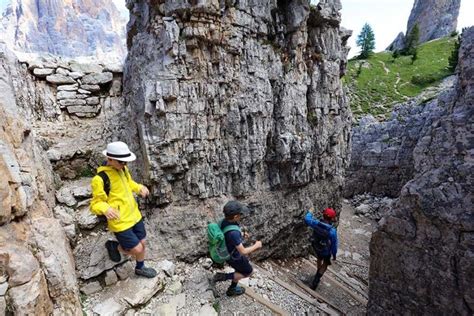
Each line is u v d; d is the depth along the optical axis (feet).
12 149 12.69
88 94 25.18
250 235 22.70
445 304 16.38
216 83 19.29
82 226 17.52
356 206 57.72
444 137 17.28
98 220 18.03
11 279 9.73
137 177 19.69
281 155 22.53
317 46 25.54
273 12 22.57
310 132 25.54
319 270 23.88
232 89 19.90
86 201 18.83
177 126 18.45
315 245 23.18
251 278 20.04
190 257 19.60
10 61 21.11
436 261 16.56
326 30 25.90
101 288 15.33
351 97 120.06
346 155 31.63
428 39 230.27
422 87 122.21
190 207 19.89
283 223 25.02
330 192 30.09
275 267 25.05
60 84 24.35
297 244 28.37
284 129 22.97
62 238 14.34
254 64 20.65
